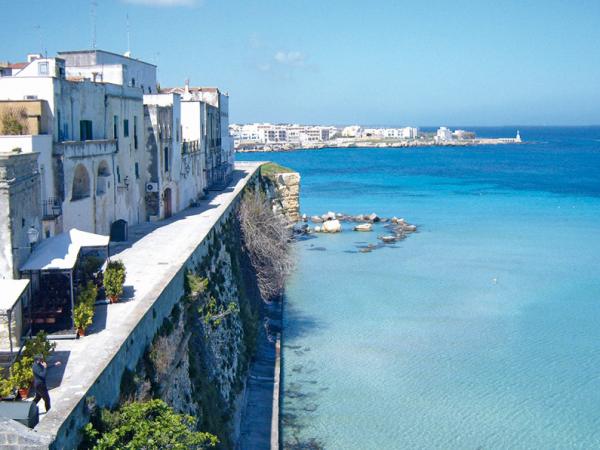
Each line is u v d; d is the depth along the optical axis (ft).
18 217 99.25
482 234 340.39
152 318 95.76
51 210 130.62
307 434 131.54
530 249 301.43
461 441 129.39
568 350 175.01
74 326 97.96
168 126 214.48
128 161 187.93
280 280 219.82
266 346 173.27
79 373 73.15
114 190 174.19
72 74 230.07
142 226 193.67
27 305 99.30
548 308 211.41
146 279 128.16
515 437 130.93
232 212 209.15
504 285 238.68
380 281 243.60
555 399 146.61
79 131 153.17
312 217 387.34
